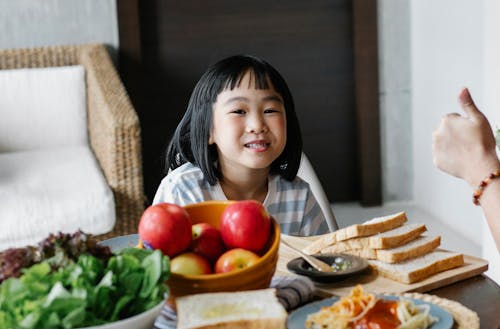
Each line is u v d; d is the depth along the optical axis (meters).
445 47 3.54
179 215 1.24
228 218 1.28
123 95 3.05
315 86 4.00
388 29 3.91
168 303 1.24
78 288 1.05
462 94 1.41
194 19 3.85
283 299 1.26
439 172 3.73
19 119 3.42
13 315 1.04
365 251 1.45
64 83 3.44
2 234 2.71
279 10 3.90
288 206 1.83
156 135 3.92
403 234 1.46
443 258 1.43
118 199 2.89
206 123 1.72
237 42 3.90
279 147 1.68
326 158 4.08
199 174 1.79
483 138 1.39
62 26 3.68
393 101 3.98
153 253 1.12
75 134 3.49
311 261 1.39
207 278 1.19
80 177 2.99
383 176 4.06
